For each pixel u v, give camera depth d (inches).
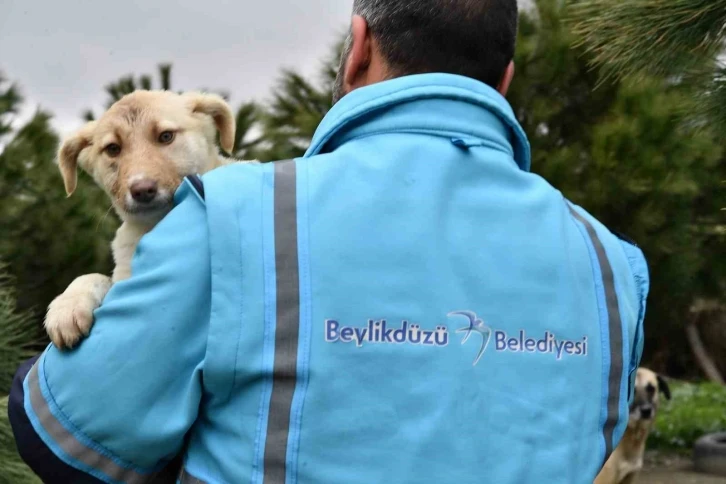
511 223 66.9
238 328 61.0
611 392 67.6
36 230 288.0
